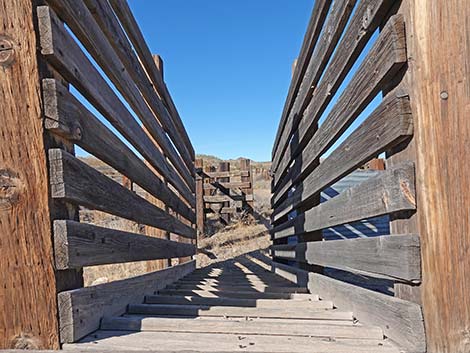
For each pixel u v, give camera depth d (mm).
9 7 1221
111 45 2027
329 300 2277
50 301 1202
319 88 2549
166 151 3611
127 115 2160
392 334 1343
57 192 1219
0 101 1215
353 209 1796
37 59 1218
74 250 1271
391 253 1346
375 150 1479
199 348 1269
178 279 4004
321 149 2494
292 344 1326
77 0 1477
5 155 1210
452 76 1125
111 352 1221
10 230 1197
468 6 1113
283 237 4766
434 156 1147
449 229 1110
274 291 2971
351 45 1785
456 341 1077
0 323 1180
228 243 8344
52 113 1219
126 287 1975
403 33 1252
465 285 1076
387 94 1392
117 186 1813
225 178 9734
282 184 4742
